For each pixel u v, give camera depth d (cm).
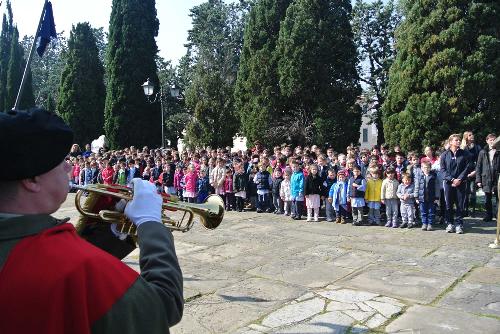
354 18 2934
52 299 101
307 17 1972
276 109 2061
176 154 1566
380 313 443
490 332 397
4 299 101
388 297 486
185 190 1266
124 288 110
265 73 2058
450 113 1427
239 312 453
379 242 742
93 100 3017
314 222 962
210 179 1215
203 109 2325
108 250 178
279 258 657
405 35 1570
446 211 830
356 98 2077
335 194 943
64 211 1158
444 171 811
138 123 2733
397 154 1071
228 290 519
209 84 2344
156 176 1416
